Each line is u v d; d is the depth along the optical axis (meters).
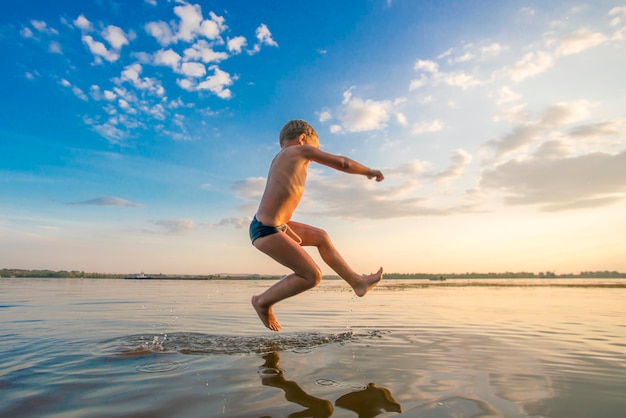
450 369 2.84
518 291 15.45
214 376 2.60
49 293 11.48
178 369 2.78
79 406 2.04
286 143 3.79
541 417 1.92
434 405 2.08
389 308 7.70
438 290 15.95
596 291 15.59
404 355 3.29
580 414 1.97
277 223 3.24
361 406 2.05
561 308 7.83
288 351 3.43
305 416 1.91
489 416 1.93
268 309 3.48
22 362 2.95
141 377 2.57
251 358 3.14
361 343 3.84
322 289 16.41
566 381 2.55
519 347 3.70
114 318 5.64
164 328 4.68
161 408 2.01
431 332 4.59
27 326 4.78
